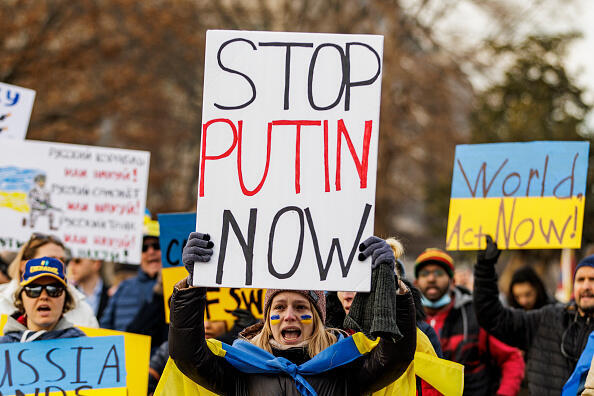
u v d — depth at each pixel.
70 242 9.66
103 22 27.39
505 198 8.07
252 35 5.25
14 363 6.26
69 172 9.73
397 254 6.40
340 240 5.04
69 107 26.89
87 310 8.06
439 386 6.12
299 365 5.26
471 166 8.22
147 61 28.81
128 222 9.74
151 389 8.06
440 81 31.75
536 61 27.81
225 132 5.17
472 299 8.53
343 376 5.29
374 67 5.19
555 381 7.46
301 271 5.01
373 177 5.09
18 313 6.68
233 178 5.13
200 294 5.04
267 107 5.19
